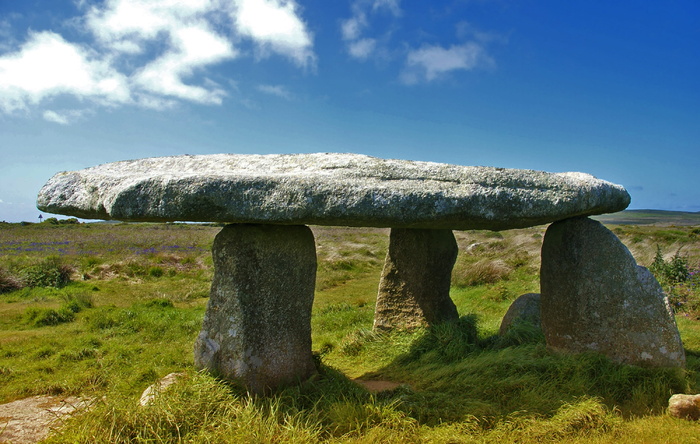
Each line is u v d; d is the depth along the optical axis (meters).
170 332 6.50
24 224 33.88
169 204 3.23
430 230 5.96
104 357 5.33
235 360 3.70
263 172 3.63
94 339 6.02
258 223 3.71
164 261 13.85
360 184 3.31
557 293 4.44
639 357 4.00
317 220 3.32
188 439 2.92
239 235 3.83
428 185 3.42
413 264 5.96
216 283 3.90
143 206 3.27
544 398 3.54
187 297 9.66
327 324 7.08
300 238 4.02
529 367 4.00
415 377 4.42
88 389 4.40
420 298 5.92
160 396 3.24
